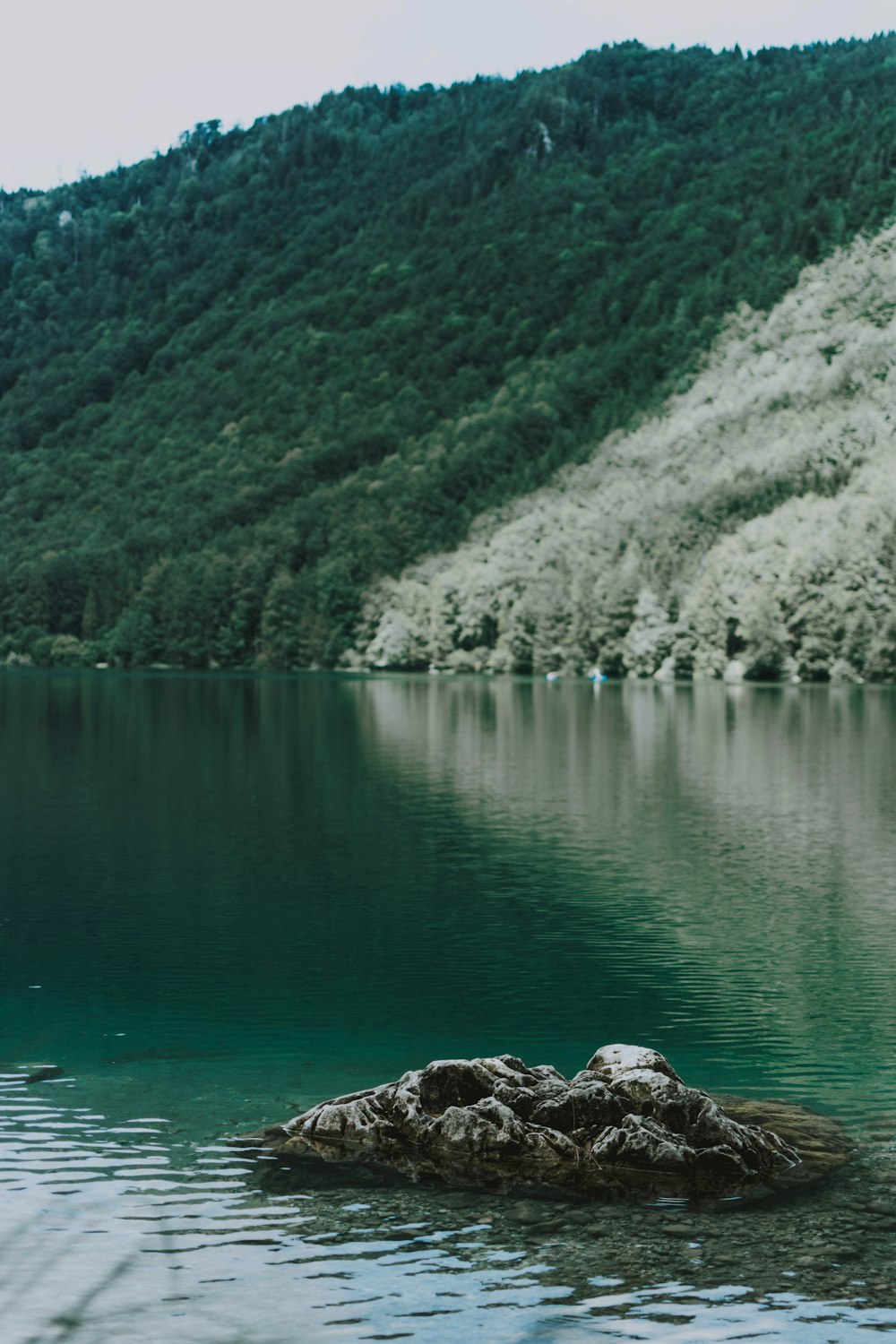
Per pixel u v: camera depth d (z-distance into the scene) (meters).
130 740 59.28
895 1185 10.62
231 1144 11.48
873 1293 8.80
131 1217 9.94
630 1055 12.45
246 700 103.44
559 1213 10.10
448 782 41.50
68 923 20.92
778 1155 11.23
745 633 151.88
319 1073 13.57
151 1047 14.55
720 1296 8.76
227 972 17.91
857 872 25.22
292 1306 8.62
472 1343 8.16
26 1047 14.49
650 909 21.86
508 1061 12.51
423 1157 11.23
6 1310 8.55
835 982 17.30
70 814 33.56
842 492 168.25
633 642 169.88
